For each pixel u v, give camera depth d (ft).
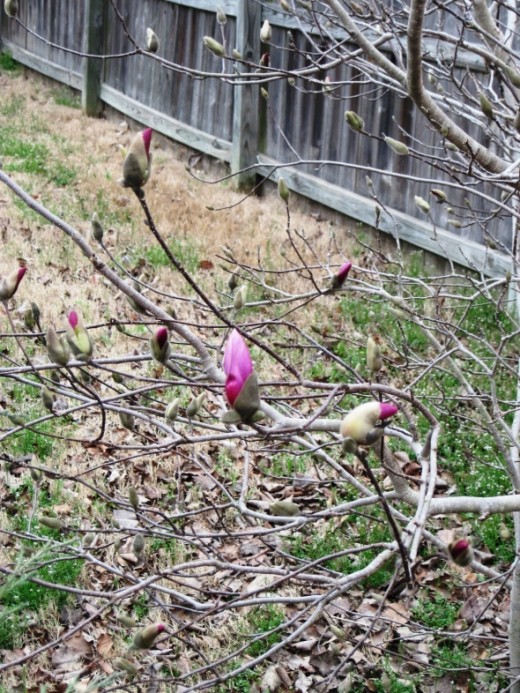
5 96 41.55
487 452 18.28
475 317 22.57
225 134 32.83
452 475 17.98
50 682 13.28
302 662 14.11
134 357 8.53
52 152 33.65
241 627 14.49
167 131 35.24
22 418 8.82
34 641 14.02
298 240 27.27
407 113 26.14
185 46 34.27
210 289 23.73
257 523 16.46
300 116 30.01
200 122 34.01
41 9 44.16
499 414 11.86
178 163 34.42
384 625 14.82
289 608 15.03
